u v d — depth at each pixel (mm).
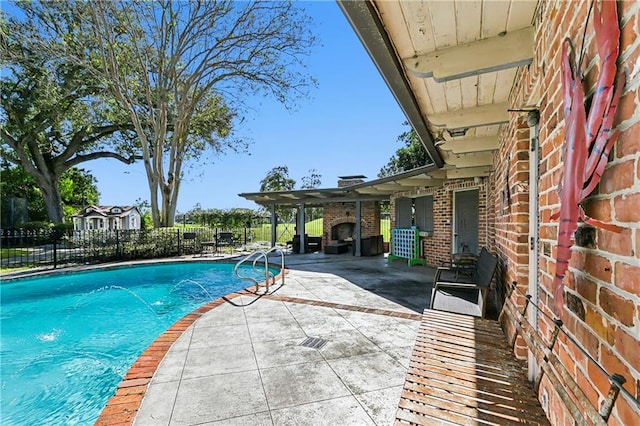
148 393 2617
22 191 23562
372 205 13906
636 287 891
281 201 14117
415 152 18688
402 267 9266
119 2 12570
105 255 11703
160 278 9922
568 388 1347
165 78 14492
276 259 11547
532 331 1989
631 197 912
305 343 3617
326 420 2271
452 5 1940
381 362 3145
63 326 5836
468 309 4117
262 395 2582
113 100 15727
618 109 977
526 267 2859
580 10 1277
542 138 1923
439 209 8977
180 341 3697
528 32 2189
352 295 5895
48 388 3705
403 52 2438
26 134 18359
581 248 1270
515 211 2990
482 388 2055
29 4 13078
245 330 4051
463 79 2941
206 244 14047
